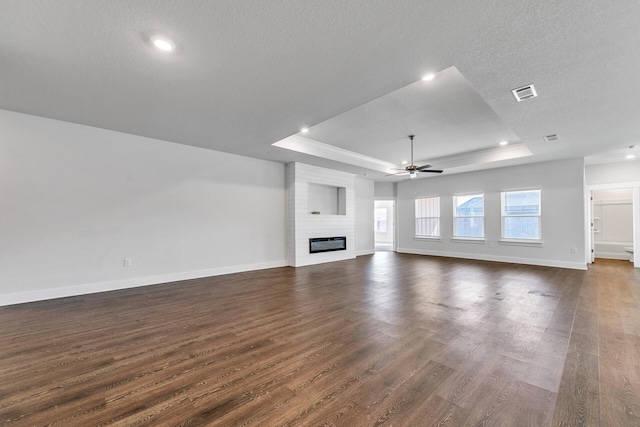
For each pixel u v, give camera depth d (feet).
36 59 7.75
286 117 12.12
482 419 4.92
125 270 14.43
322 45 7.10
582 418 4.91
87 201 13.43
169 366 6.74
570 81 8.82
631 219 23.91
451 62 7.84
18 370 6.56
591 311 10.61
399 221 30.76
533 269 19.65
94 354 7.33
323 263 22.80
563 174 20.43
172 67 8.18
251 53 7.47
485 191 24.27
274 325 9.32
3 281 11.51
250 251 19.60
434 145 19.29
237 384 6.00
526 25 6.27
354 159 22.22
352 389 5.82
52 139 12.58
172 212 16.07
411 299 12.28
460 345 7.82
